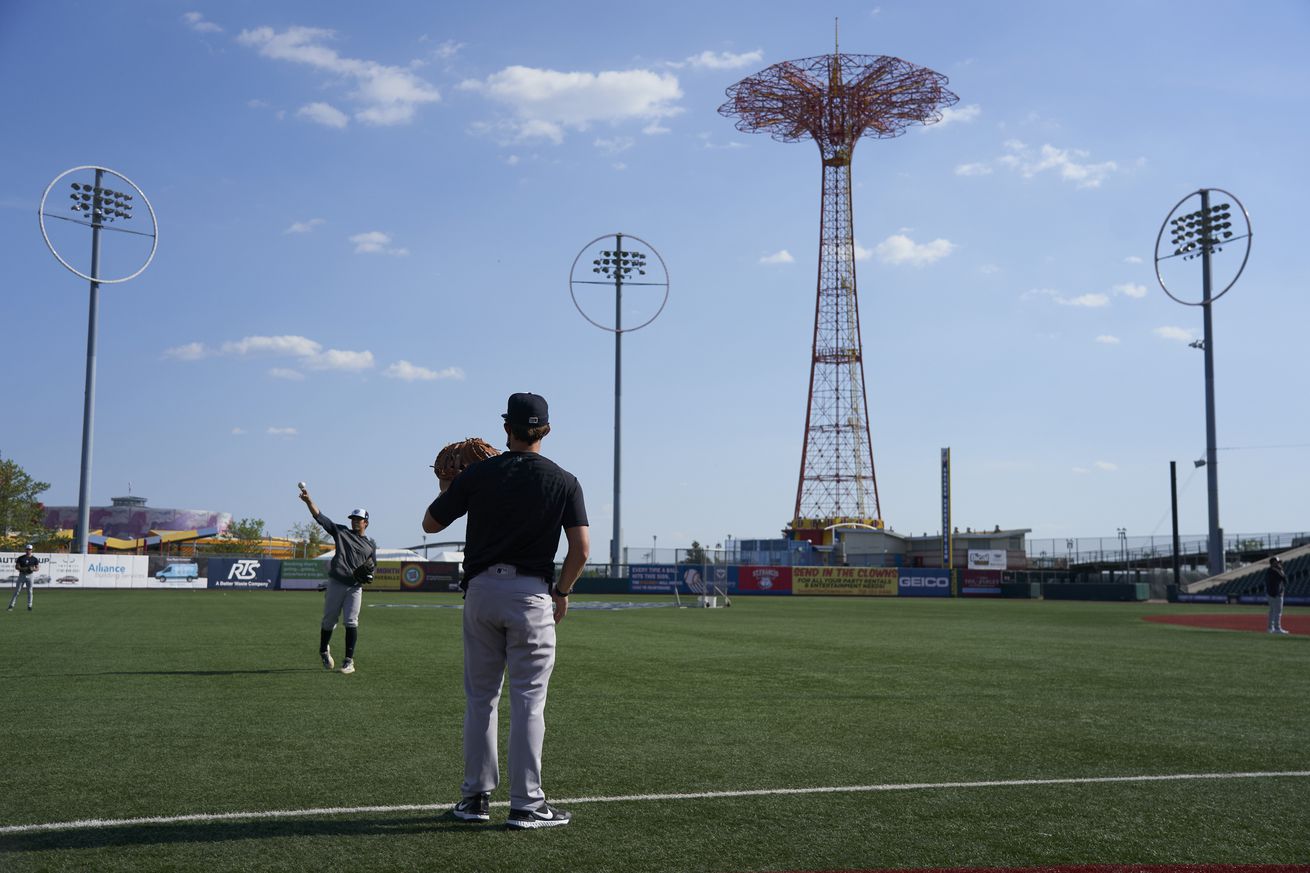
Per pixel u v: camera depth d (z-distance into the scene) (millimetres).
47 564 43062
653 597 44625
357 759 5785
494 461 4398
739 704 8258
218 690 8898
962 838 4172
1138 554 64062
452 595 44688
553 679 10086
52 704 7938
